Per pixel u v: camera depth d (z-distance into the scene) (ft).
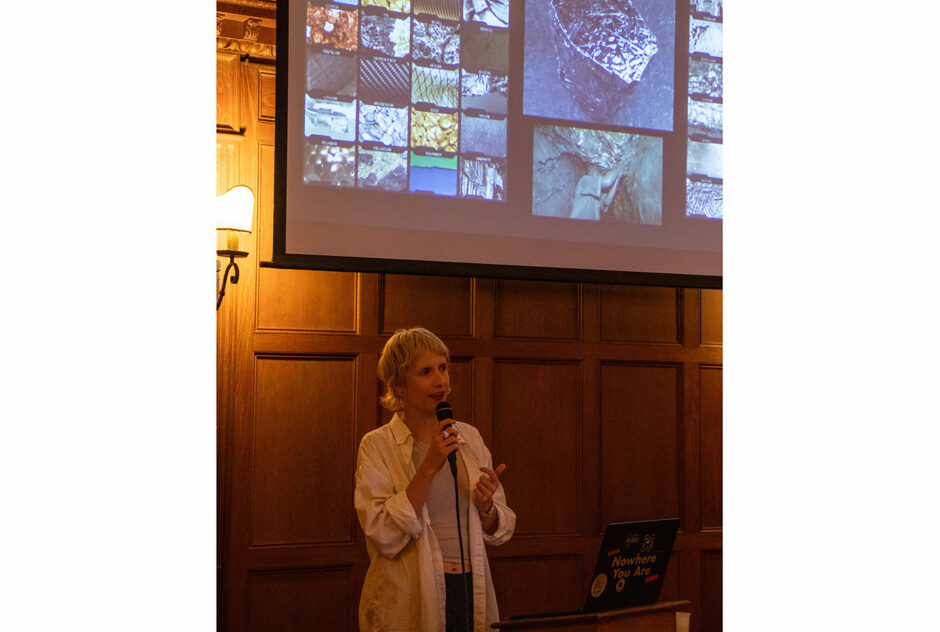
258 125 12.02
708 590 13.85
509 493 12.91
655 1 13.41
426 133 12.08
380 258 11.80
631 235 13.11
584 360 13.41
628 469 13.58
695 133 13.57
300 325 12.08
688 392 13.94
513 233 12.46
